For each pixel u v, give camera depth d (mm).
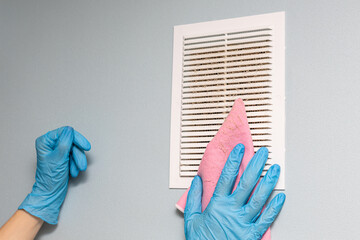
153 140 1445
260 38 1347
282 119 1282
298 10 1330
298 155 1251
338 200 1190
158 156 1428
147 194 1416
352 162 1193
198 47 1434
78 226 1476
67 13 1664
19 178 1593
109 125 1516
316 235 1193
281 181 1250
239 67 1365
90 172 1504
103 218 1452
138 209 1415
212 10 1442
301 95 1279
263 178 1213
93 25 1614
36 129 1615
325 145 1229
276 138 1278
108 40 1580
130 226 1413
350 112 1219
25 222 1414
